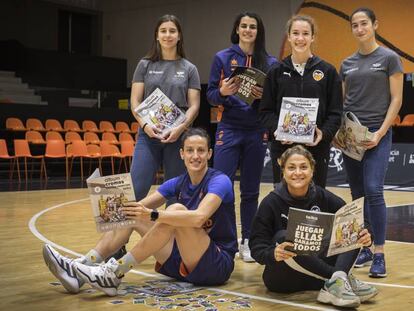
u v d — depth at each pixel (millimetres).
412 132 11898
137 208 2842
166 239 2961
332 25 12805
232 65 3959
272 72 3531
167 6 15750
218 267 3082
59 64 15008
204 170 3172
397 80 3541
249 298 2928
